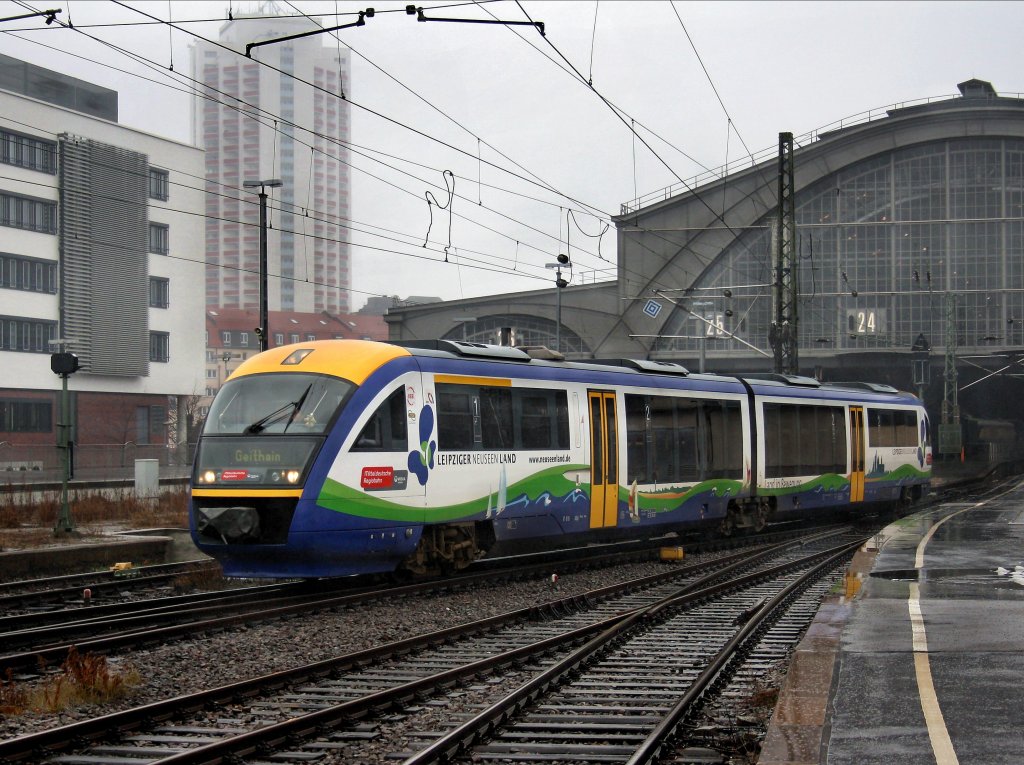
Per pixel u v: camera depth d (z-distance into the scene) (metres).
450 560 19.23
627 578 20.44
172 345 73.62
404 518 17.77
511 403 20.16
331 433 16.84
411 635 13.90
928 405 88.50
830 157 76.69
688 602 16.73
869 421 33.88
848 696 8.45
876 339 76.38
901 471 35.72
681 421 25.06
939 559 18.75
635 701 10.18
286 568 16.89
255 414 17.22
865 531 31.02
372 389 17.44
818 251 77.31
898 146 75.69
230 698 9.98
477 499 19.16
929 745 7.07
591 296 80.81
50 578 19.08
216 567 20.33
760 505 28.59
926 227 76.00
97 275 67.94
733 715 9.46
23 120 63.66
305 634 13.75
